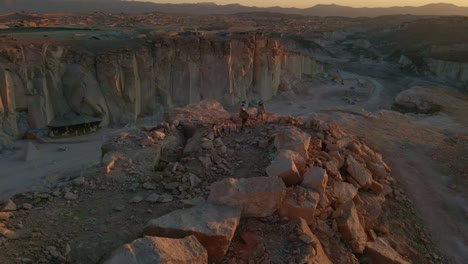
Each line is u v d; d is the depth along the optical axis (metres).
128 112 45.75
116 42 49.59
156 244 8.21
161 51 49.91
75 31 68.88
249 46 58.25
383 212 16.02
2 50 37.97
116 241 10.16
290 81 69.31
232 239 10.38
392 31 162.50
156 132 17.03
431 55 92.94
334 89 71.38
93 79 43.88
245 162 14.70
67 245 9.73
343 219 12.78
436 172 21.72
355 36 157.50
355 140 21.12
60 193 12.54
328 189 13.57
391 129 28.81
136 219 11.18
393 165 21.91
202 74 54.03
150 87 49.00
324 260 10.45
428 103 46.94
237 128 18.27
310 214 11.48
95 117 43.47
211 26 148.88
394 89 74.75
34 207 11.66
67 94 42.84
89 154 34.81
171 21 176.75
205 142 15.59
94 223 10.94
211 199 11.19
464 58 83.81
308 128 19.20
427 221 17.17
